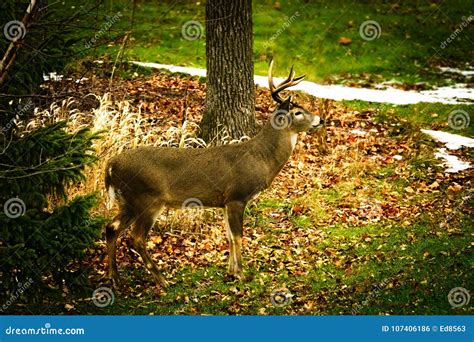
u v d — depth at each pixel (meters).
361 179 12.52
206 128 12.80
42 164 7.39
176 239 10.21
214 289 8.94
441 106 16.72
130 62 17.66
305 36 22.42
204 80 17.28
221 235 10.37
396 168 12.93
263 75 19.31
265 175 9.25
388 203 11.51
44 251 7.59
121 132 11.02
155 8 23.56
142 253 8.88
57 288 8.58
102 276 9.12
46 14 8.16
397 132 14.94
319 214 11.08
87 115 12.46
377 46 22.14
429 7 25.75
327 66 20.56
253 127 12.87
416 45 22.62
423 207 11.30
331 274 9.25
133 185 8.72
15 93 8.14
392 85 19.23
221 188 9.01
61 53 8.29
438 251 9.67
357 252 9.83
